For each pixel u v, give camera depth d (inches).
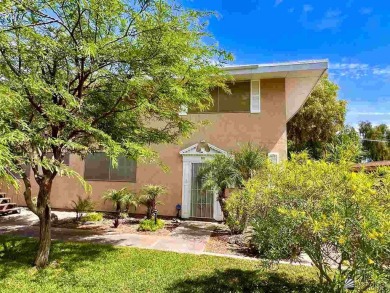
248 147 416.2
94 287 207.8
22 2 194.9
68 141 218.4
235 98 495.2
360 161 185.2
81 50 216.7
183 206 493.0
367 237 132.0
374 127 1130.0
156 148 516.4
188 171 496.1
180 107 304.7
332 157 191.6
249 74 458.9
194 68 253.3
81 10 217.3
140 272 238.1
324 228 144.2
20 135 171.2
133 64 238.4
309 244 158.2
